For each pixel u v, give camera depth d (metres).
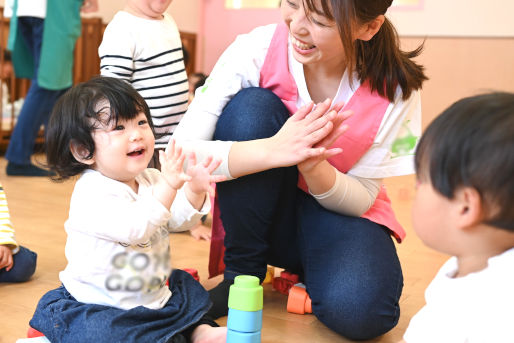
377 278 1.13
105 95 1.01
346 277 1.13
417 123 1.25
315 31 1.04
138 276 1.00
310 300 1.28
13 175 2.87
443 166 0.69
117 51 1.76
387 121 1.22
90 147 1.01
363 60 1.19
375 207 1.29
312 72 1.23
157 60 1.82
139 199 1.04
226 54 1.29
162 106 1.83
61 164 1.04
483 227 0.70
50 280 1.41
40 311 1.01
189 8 4.90
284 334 1.17
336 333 1.19
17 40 2.87
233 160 1.13
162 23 1.87
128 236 0.96
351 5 0.99
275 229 1.31
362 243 1.17
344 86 1.23
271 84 1.26
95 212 0.98
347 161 1.22
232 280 1.25
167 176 0.97
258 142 1.12
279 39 1.25
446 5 4.04
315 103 1.26
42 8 2.75
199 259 1.66
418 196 0.74
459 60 4.05
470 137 0.68
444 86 4.11
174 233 1.96
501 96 0.70
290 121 1.11
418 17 4.11
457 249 0.74
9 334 1.10
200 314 1.04
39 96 2.84
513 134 0.66
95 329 0.94
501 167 0.66
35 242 1.73
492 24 3.95
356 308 1.11
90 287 1.00
